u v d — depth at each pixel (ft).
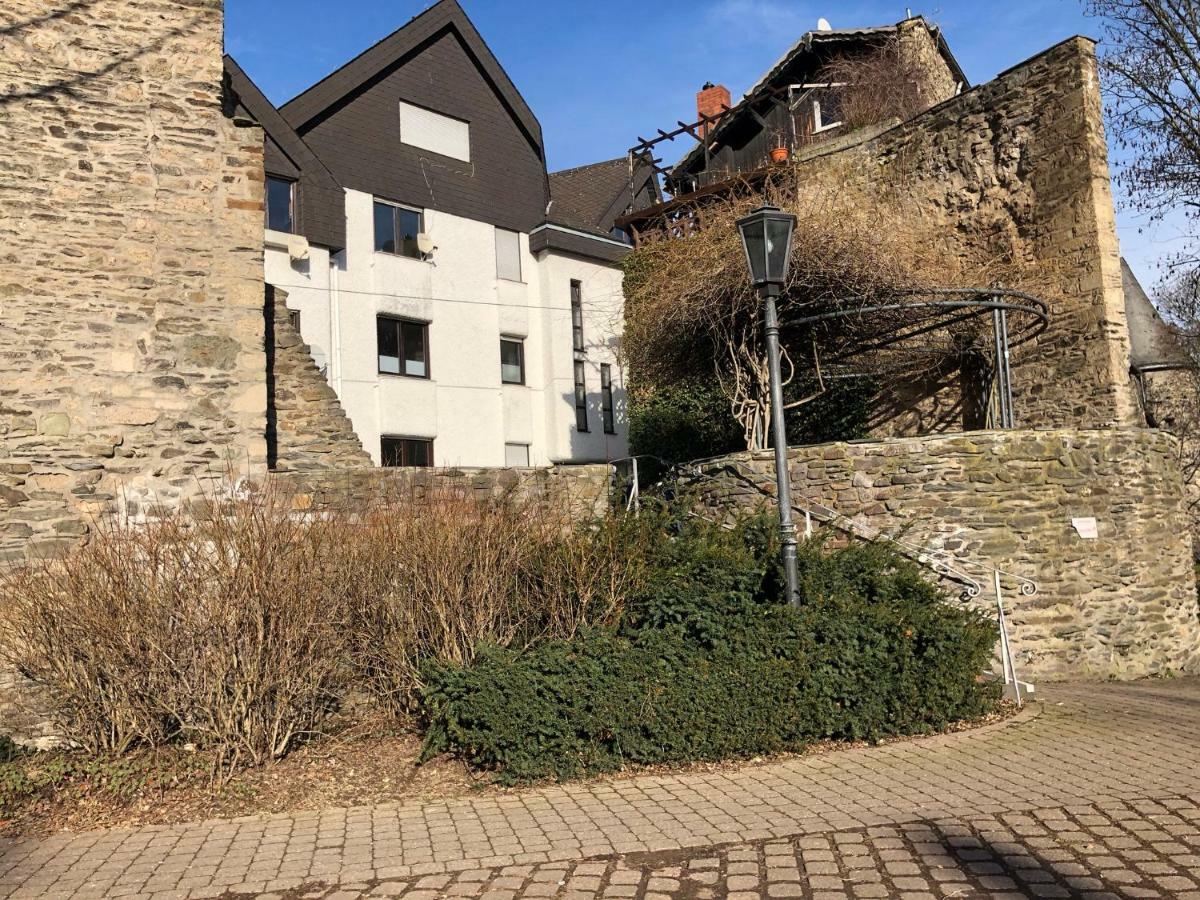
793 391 50.65
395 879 15.44
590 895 14.61
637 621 23.91
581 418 75.92
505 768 20.52
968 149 48.78
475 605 23.56
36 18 27.91
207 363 29.25
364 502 26.07
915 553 33.73
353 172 64.69
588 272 77.66
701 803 18.60
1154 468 37.50
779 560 26.03
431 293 67.92
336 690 23.44
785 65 70.13
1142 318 57.72
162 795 20.26
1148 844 15.78
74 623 20.99
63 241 27.71
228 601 21.49
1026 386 46.44
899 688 23.44
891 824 16.96
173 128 29.40
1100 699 28.91
